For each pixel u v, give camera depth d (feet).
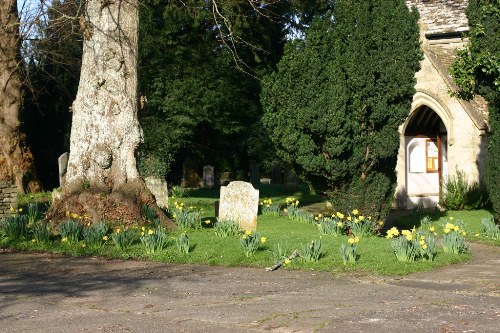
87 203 52.08
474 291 31.83
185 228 54.03
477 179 78.95
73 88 115.03
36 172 100.42
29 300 30.42
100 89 53.31
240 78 103.50
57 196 56.03
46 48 97.66
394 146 52.39
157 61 97.71
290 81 50.83
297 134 51.29
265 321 25.64
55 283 34.99
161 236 45.24
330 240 47.80
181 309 28.09
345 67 50.88
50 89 112.68
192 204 83.41
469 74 55.52
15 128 96.89
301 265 39.63
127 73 54.08
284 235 50.29
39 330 24.85
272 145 120.06
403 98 52.37
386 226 68.33
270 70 102.89
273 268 39.09
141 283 34.76
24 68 99.60
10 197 64.44
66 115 116.47
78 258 44.01
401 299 29.78
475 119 78.84
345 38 51.78
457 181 79.51
